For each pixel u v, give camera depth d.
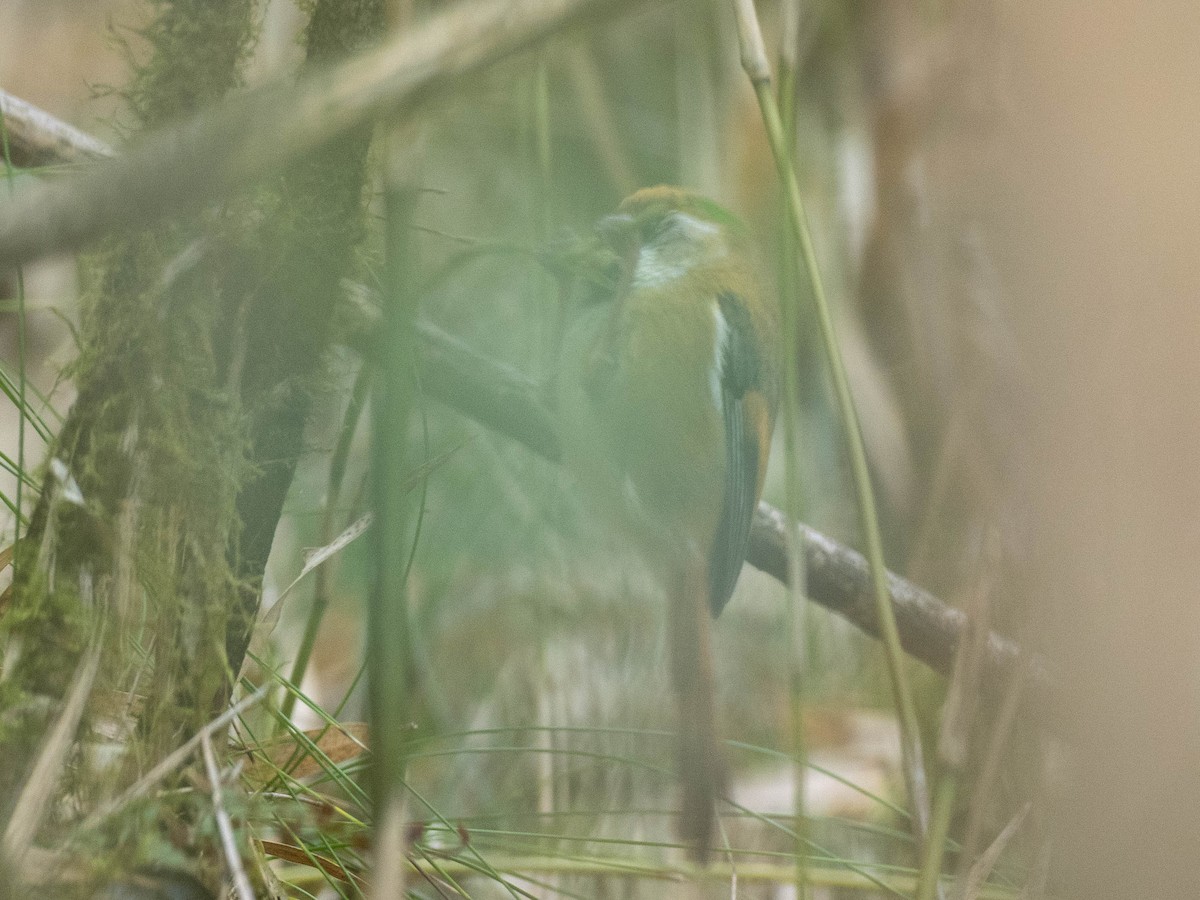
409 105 1.87
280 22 5.64
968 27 6.23
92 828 3.09
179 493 3.41
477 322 7.91
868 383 7.19
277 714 3.94
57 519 3.37
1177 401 3.61
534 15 1.87
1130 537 3.69
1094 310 3.63
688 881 4.99
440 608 7.01
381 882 2.40
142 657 3.59
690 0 8.48
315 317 3.59
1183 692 3.72
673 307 4.07
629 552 6.43
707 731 3.72
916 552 6.02
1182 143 3.50
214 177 1.72
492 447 7.36
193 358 3.42
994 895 4.80
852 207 7.54
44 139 4.46
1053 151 3.67
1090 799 3.86
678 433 3.93
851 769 6.50
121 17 5.18
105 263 3.40
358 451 7.16
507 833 4.54
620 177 8.28
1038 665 4.78
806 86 8.20
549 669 6.61
